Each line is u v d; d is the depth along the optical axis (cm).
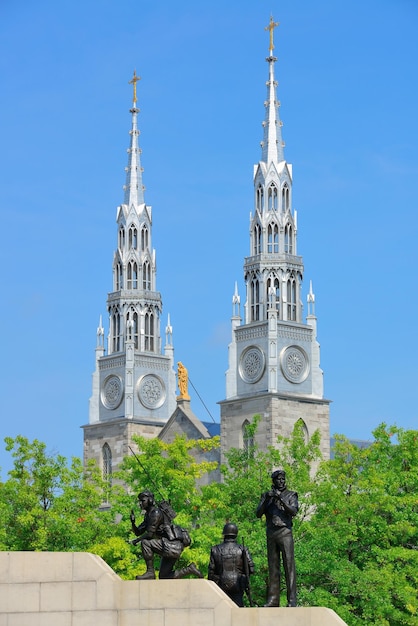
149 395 17875
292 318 16112
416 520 8988
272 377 15638
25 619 4928
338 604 8344
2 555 4944
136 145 18388
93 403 18112
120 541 8675
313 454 10319
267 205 16338
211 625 4972
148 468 9500
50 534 9138
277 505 5472
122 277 18150
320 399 15862
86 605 4962
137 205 18300
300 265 16275
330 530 8594
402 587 8444
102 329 18262
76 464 9775
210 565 5550
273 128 16625
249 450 10562
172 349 18200
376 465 9706
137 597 4978
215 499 9362
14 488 9394
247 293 16225
